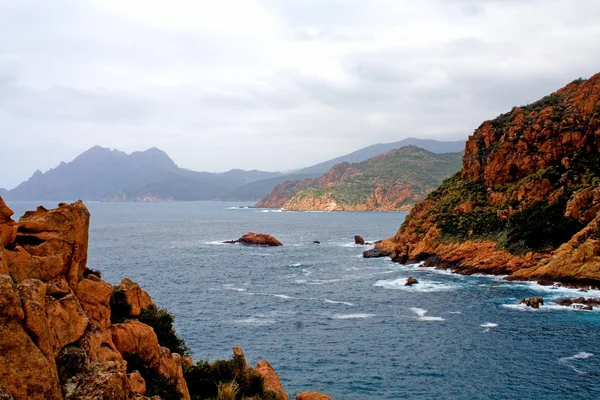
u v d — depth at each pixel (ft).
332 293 274.77
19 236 60.59
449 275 318.45
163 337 88.79
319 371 152.76
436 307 232.94
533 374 146.30
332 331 196.54
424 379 145.18
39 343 40.98
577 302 230.27
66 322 52.29
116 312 78.59
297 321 213.05
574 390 134.41
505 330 191.31
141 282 317.42
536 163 352.49
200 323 210.38
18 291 41.70
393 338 185.37
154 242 615.57
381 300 252.83
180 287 298.56
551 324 197.88
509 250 308.40
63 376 45.91
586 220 284.82
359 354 167.84
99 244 587.27
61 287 58.18
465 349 170.40
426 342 179.52
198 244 586.86
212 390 85.97
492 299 244.83
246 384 90.38
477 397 132.26
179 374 74.23
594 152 332.39
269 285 303.48
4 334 38.09
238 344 180.24
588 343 172.86
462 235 349.82
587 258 261.03
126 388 49.24
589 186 298.56
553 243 292.20
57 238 62.49
